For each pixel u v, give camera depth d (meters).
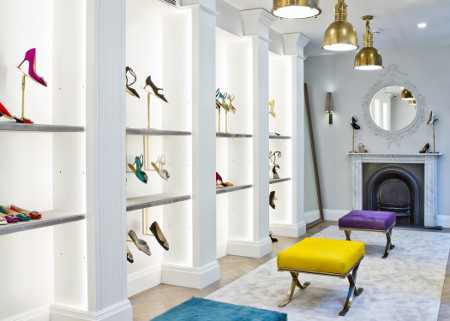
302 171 6.94
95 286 3.03
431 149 7.57
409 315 3.50
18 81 2.99
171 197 4.04
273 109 6.76
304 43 6.83
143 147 4.21
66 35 3.12
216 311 2.49
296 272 3.69
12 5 2.95
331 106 8.03
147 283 4.21
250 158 5.55
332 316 3.48
